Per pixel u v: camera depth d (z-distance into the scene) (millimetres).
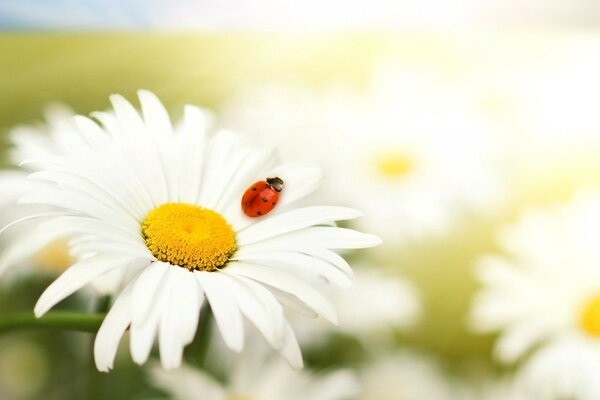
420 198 383
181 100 477
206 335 288
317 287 335
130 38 485
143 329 209
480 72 479
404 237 383
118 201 225
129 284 217
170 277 217
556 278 333
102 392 271
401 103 400
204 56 480
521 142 460
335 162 382
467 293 418
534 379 322
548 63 493
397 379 353
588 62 494
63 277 212
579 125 476
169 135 241
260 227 232
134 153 234
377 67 461
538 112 471
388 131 392
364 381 346
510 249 344
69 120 294
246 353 314
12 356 333
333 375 313
